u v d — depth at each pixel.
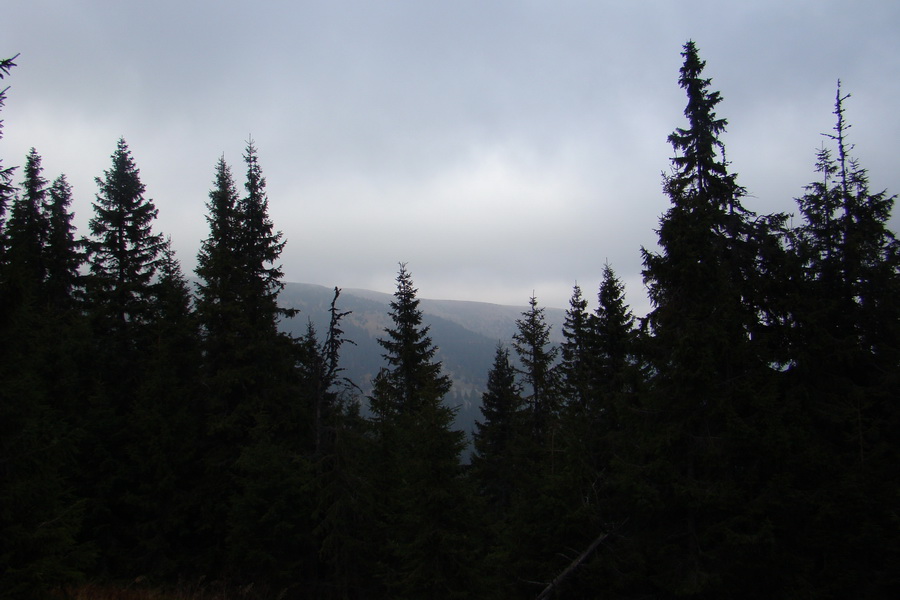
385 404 20.30
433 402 13.28
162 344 19.75
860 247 14.05
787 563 11.05
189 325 20.41
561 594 13.51
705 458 11.50
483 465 28.97
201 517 17.98
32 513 9.68
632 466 12.20
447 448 12.91
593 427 16.95
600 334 22.67
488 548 18.06
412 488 12.92
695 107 15.17
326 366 18.03
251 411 18.77
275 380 19.88
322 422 18.31
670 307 12.95
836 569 11.02
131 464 18.31
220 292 19.73
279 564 16.45
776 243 14.52
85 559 10.77
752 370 12.18
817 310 13.34
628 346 13.59
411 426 15.15
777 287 14.10
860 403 12.61
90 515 17.14
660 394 12.62
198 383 20.05
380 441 17.19
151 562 17.22
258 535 16.06
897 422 12.55
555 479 14.39
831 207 15.02
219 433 19.08
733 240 14.61
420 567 12.37
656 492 11.45
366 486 16.16
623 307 22.70
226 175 23.61
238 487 18.12
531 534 14.70
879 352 13.70
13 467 9.30
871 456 12.07
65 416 17.28
